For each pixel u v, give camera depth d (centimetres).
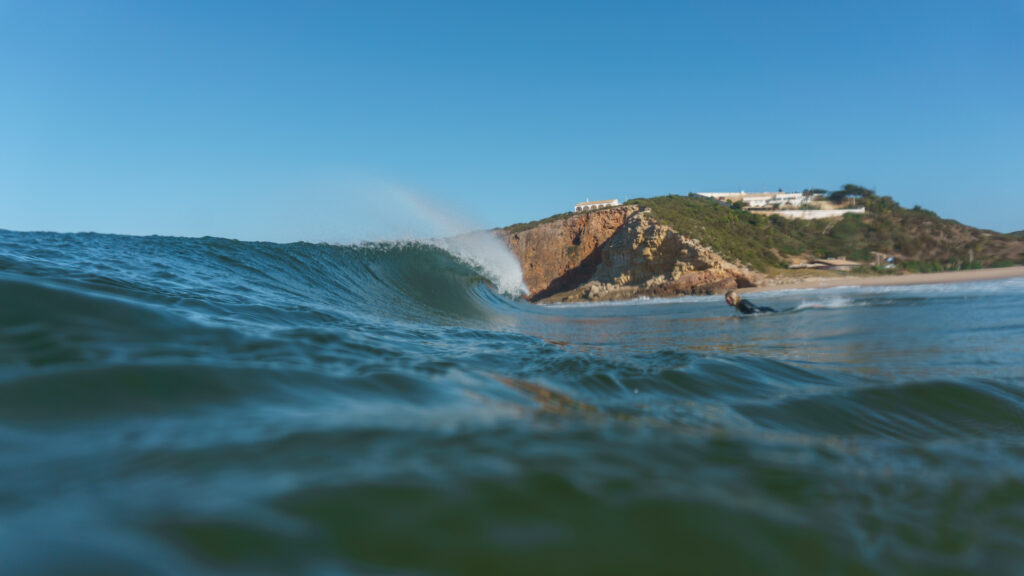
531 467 136
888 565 116
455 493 118
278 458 138
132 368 220
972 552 129
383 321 596
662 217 4881
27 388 190
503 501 116
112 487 119
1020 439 265
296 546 96
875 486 161
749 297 2930
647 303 3378
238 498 112
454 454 143
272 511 107
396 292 1246
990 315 855
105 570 86
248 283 738
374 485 120
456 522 107
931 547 128
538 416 208
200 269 746
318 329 380
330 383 242
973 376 400
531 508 114
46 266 437
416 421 183
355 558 95
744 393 329
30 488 119
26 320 271
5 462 135
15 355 226
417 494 117
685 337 856
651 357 426
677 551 105
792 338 726
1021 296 1241
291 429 167
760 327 949
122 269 543
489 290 1725
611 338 920
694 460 158
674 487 133
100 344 255
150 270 594
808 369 420
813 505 138
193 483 121
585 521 111
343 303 853
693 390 327
